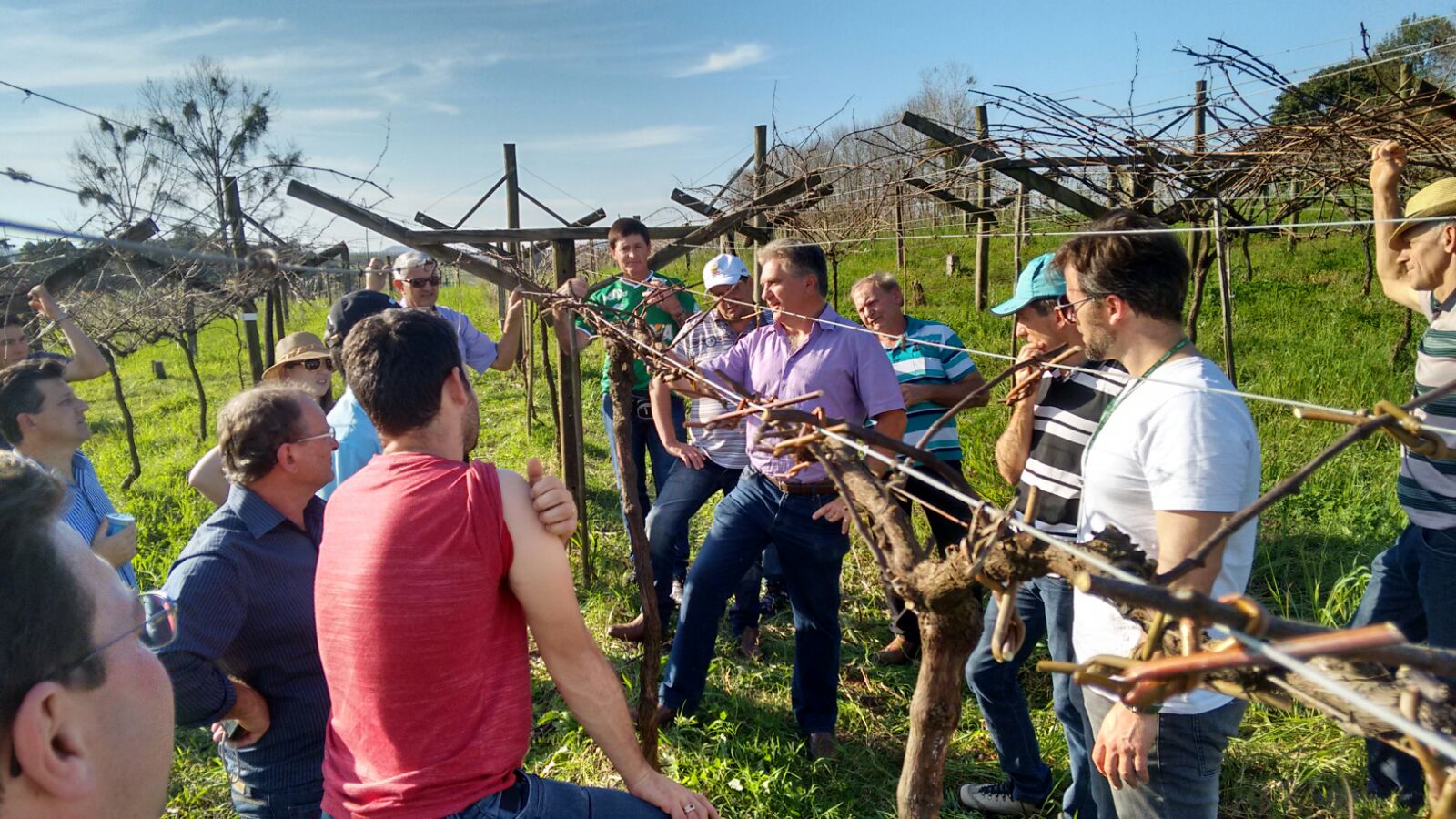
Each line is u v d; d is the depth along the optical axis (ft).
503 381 40.22
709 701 13.24
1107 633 6.67
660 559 14.89
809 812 11.01
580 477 17.16
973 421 22.38
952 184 21.74
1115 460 6.49
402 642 5.30
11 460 3.10
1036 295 8.99
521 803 5.64
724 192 21.58
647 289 16.07
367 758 5.47
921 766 4.26
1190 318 18.49
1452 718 2.78
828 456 5.04
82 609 3.03
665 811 6.20
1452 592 8.82
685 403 16.62
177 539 20.40
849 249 23.52
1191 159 16.88
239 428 7.41
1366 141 15.26
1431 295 9.41
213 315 24.52
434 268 15.24
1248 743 11.28
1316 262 49.14
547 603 5.67
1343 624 13.52
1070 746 9.31
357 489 5.86
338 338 11.06
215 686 6.97
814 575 11.35
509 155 23.11
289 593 7.46
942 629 4.11
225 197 20.76
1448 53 17.56
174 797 11.50
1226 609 2.78
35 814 2.94
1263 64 15.17
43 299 9.34
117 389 25.55
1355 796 10.30
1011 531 3.83
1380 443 20.31
